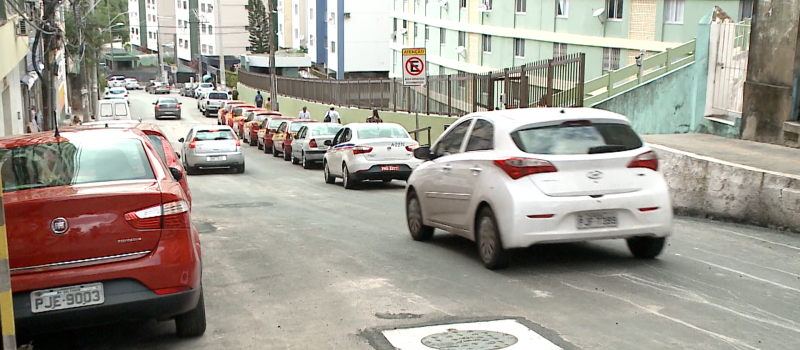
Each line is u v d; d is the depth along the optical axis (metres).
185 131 45.41
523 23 33.19
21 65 31.27
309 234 10.45
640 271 7.43
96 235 5.04
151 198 5.21
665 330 5.57
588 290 6.76
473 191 7.91
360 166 17.28
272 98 46.69
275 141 30.39
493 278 7.32
